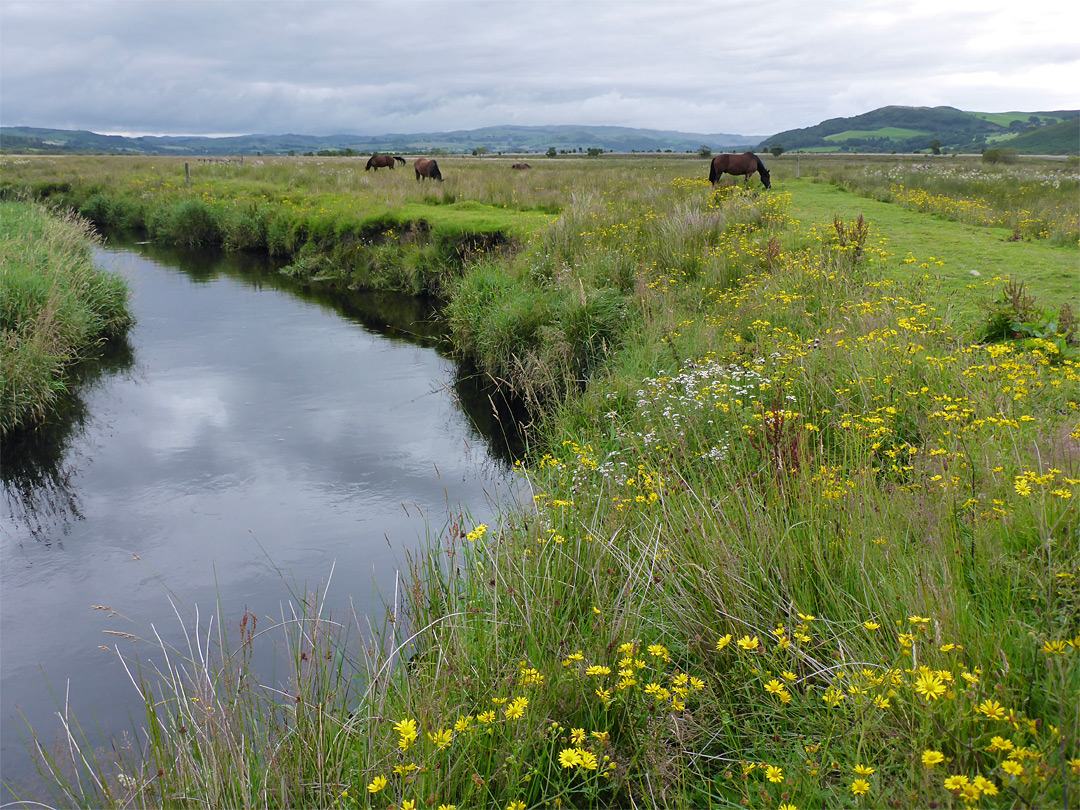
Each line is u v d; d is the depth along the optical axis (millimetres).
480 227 14352
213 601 4715
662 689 2369
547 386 8242
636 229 12219
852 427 4457
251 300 14336
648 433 5512
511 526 4102
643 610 3256
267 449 7391
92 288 11891
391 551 5258
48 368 8781
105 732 3543
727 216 12477
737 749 2486
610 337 8633
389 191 20359
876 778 2023
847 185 20984
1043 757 1828
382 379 9656
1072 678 2141
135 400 8906
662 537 3602
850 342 5969
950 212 14781
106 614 4621
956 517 3158
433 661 3211
